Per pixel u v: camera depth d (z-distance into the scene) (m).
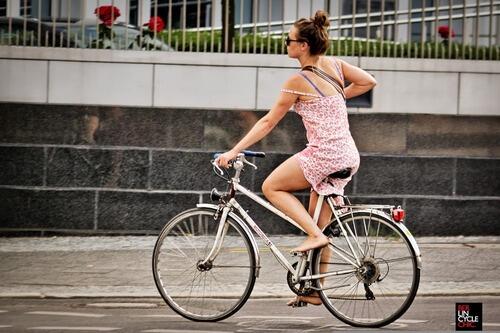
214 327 14.18
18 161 22.16
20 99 22.17
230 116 22.39
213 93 22.39
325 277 14.20
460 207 22.72
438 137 22.70
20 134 22.17
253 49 22.66
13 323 14.37
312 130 14.05
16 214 22.16
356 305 14.16
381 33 22.92
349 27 22.94
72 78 22.25
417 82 22.69
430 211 22.66
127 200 22.27
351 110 22.58
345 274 14.16
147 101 22.31
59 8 22.48
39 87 22.22
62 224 22.20
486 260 19.86
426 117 22.69
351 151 13.98
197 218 14.76
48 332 13.67
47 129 22.19
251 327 14.19
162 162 22.28
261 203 14.44
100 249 20.80
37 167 22.16
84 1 22.52
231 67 22.38
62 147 22.17
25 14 22.47
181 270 14.79
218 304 14.63
